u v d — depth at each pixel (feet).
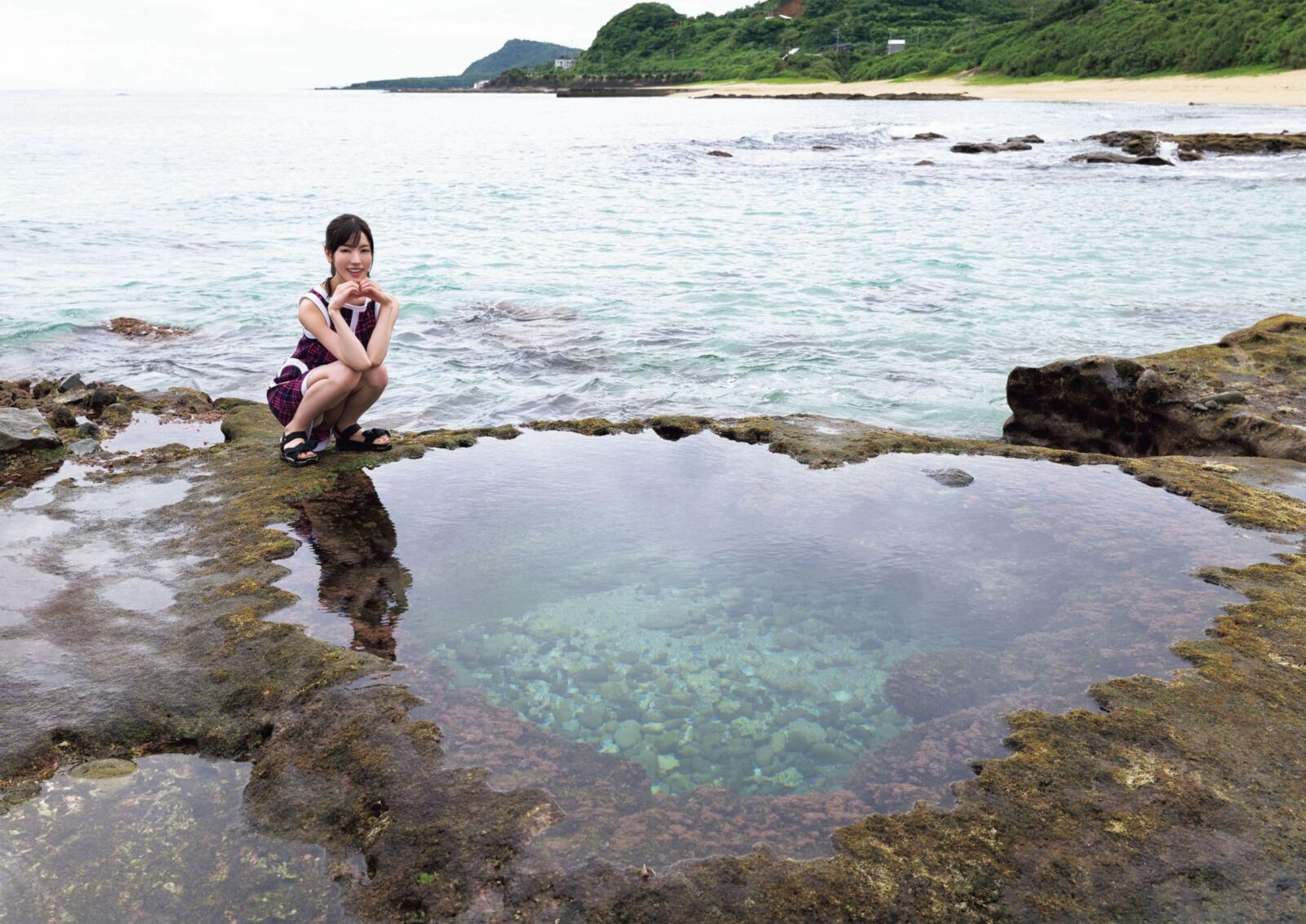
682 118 222.07
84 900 6.84
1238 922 6.41
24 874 7.09
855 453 16.90
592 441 17.93
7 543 12.87
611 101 385.91
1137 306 32.48
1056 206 61.77
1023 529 13.39
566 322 30.78
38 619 10.68
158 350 27.66
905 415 22.50
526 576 11.95
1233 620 10.52
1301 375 20.83
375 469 16.12
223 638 10.28
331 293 15.57
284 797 7.95
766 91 378.53
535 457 16.85
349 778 8.11
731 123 191.62
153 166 94.32
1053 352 27.30
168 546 12.82
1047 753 8.30
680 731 8.79
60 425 19.81
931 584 11.70
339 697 9.20
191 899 6.88
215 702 9.21
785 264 40.83
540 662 9.96
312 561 12.32
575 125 200.75
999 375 25.44
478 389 24.23
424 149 124.36
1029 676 9.61
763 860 7.09
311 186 74.43
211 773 8.37
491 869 7.03
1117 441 20.24
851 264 40.73
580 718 8.98
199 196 66.23
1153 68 251.60
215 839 7.50
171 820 7.73
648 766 8.29
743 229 51.49
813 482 15.49
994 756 8.36
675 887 6.81
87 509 14.28
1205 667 9.54
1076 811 7.56
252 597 11.24
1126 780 7.89
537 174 87.51
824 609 11.11
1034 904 6.64
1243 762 8.06
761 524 13.66
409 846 7.29
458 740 8.57
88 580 11.71
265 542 12.85
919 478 15.71
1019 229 50.90
